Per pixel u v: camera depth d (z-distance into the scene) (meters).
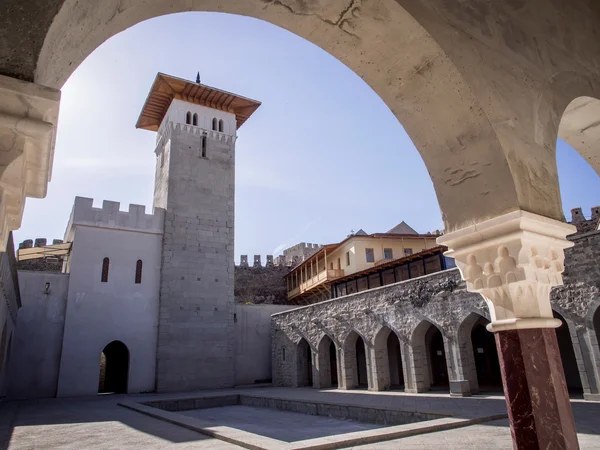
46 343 20.44
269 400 16.67
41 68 1.86
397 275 25.62
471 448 6.70
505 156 3.24
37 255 25.55
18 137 1.89
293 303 40.09
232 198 26.45
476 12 3.60
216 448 7.62
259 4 3.01
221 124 27.69
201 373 22.84
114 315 21.92
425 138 3.70
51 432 9.95
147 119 29.31
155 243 23.98
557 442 2.91
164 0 2.57
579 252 12.12
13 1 1.77
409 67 3.40
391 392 17.00
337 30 3.31
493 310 3.43
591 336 11.60
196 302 23.75
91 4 2.03
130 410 14.17
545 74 4.07
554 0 4.56
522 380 3.04
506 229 3.24
